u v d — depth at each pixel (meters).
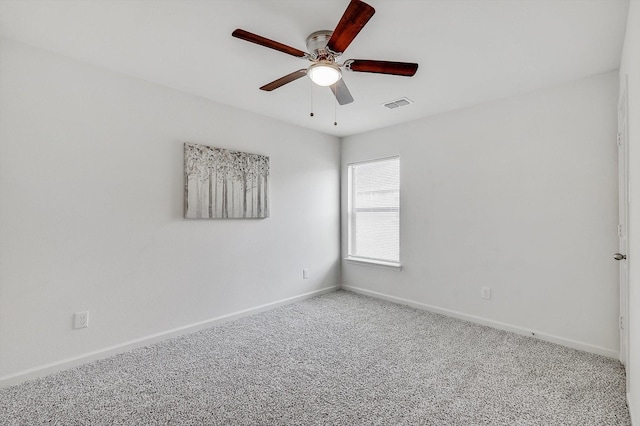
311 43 1.94
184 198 2.84
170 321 2.76
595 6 1.66
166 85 2.72
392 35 1.94
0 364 1.98
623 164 2.09
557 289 2.63
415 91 2.80
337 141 4.41
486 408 1.78
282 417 1.71
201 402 1.85
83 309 2.30
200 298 2.97
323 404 1.83
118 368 2.23
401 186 3.75
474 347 2.56
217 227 3.10
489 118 3.02
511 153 2.88
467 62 2.27
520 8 1.68
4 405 1.80
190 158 2.86
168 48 2.12
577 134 2.53
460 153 3.23
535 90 2.74
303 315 3.36
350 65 1.90
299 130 3.90
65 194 2.22
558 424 1.65
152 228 2.65
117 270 2.46
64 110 2.22
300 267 3.90
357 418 1.70
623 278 2.18
